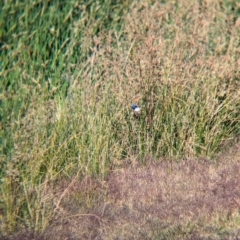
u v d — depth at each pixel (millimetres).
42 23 22844
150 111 20891
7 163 18438
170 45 22250
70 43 22750
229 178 19953
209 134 21125
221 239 17703
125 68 21531
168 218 18438
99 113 20188
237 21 24031
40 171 18828
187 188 19531
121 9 25234
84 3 24422
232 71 21891
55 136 19328
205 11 24875
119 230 18062
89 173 19516
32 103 19562
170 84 21109
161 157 20719
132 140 20734
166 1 25281
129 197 19172
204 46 23078
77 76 21125
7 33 22516
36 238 17766
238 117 21828
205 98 21234
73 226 18078
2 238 17688
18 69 20922
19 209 18094
